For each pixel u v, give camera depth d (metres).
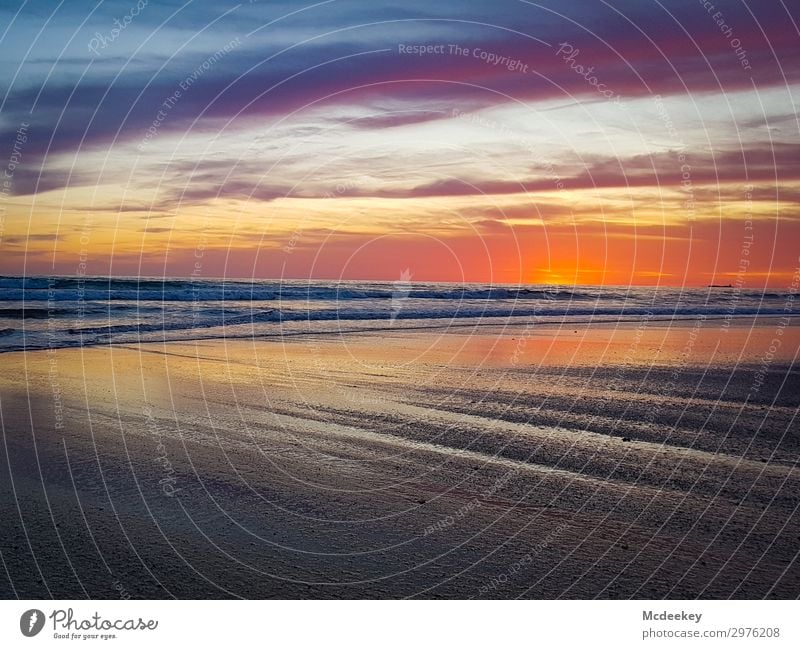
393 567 5.61
